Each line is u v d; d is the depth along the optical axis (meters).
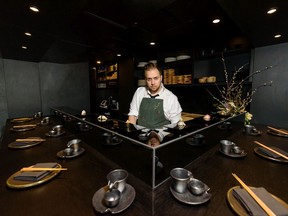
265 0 1.21
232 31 2.26
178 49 3.04
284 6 1.29
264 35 1.94
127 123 1.33
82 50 2.96
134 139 0.92
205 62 2.95
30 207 0.61
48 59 3.74
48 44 2.49
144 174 0.83
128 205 0.61
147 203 0.64
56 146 1.29
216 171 0.87
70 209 0.60
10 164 0.98
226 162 0.98
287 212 0.53
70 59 3.79
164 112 1.62
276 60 2.27
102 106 4.59
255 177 0.80
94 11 1.57
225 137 1.48
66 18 1.63
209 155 1.09
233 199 0.62
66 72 4.46
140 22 1.94
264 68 2.36
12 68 3.67
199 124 1.30
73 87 4.61
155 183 0.77
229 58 2.69
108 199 0.58
